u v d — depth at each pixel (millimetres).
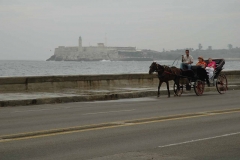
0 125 14281
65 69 131250
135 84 32094
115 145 10859
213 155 9836
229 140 11492
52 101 22406
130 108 19422
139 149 10422
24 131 12961
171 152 10109
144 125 13992
